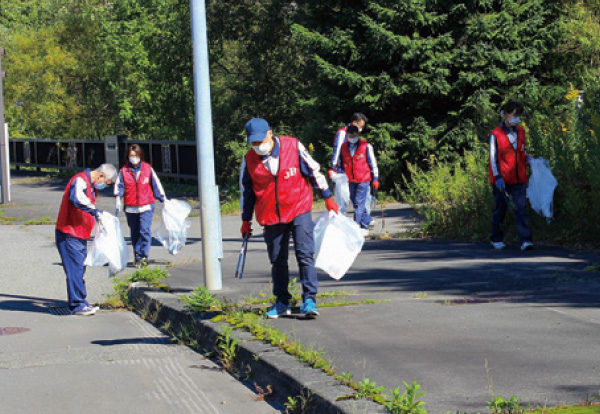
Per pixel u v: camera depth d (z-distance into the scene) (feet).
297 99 81.25
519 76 71.97
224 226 57.16
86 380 19.01
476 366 16.40
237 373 18.94
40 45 146.20
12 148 134.21
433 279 28.35
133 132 133.08
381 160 70.38
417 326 20.52
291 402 15.55
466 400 14.15
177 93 112.57
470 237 40.16
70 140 118.93
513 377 15.46
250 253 41.60
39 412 16.48
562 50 71.82
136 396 17.51
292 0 90.38
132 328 26.21
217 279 29.07
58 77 142.41
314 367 16.80
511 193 35.12
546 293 24.16
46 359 21.39
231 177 92.17
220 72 103.19
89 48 137.49
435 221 42.75
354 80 69.92
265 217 22.04
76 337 24.99
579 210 34.96
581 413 12.92
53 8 156.25
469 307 22.67
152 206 40.19
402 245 39.75
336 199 43.06
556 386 14.70
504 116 34.65
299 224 21.97
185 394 17.56
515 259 31.91
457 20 71.41
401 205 65.21
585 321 20.02
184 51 104.99
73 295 29.12
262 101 98.37
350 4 73.72
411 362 16.98
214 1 93.30
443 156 70.13
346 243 22.04
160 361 20.81
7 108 148.87
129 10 121.39
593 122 35.01
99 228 30.25
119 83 128.77
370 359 17.42
